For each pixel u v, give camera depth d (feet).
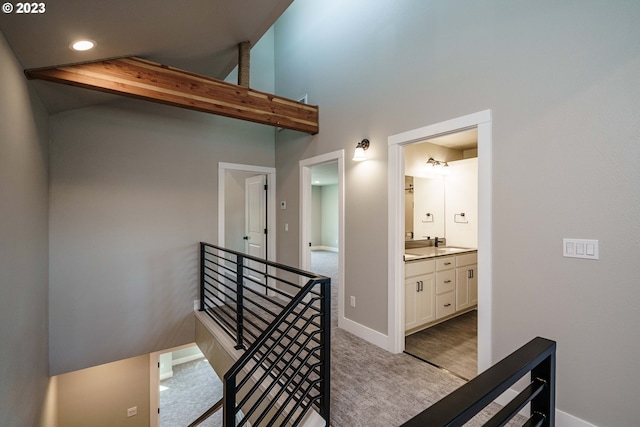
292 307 5.58
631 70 4.99
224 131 14.16
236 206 18.69
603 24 5.27
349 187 10.85
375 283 9.80
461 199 14.28
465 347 9.68
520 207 6.34
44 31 5.66
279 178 15.26
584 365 5.52
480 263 6.97
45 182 9.70
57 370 10.57
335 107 11.51
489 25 6.88
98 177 11.33
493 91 6.79
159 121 12.59
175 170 12.92
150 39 7.65
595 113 5.37
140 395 14.46
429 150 14.30
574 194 5.62
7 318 5.88
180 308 13.02
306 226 13.60
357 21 10.53
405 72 8.83
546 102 5.97
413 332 10.93
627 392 5.06
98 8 5.47
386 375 7.86
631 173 5.01
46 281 9.94
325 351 5.99
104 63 7.93
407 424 1.89
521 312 6.34
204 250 13.08
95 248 11.27
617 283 5.16
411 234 13.53
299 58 13.69
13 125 6.16
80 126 10.99
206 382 19.97
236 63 11.98
